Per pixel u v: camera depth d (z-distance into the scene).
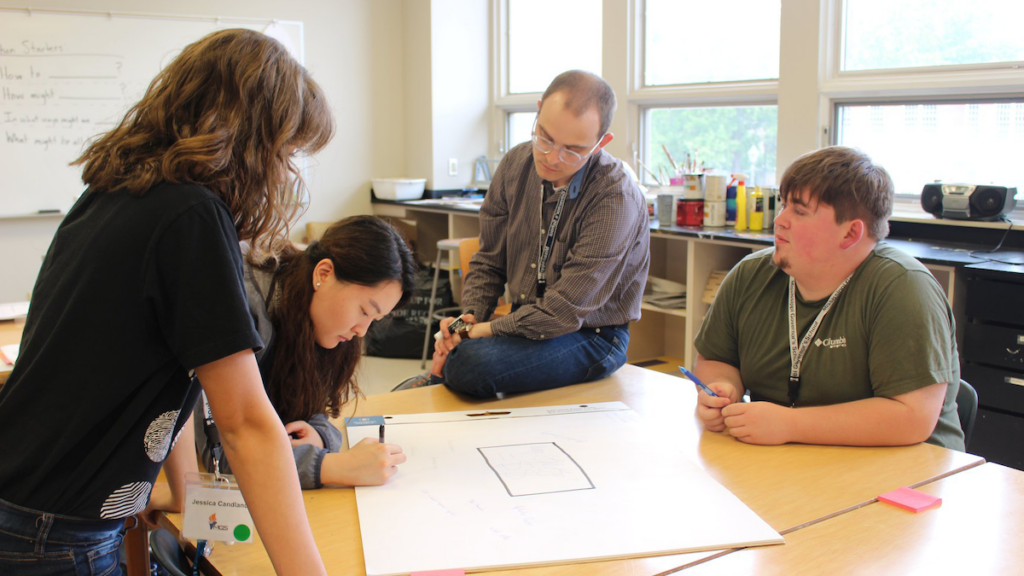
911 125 3.25
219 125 0.83
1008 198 2.80
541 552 0.93
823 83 3.41
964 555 0.94
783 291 1.54
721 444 1.31
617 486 1.12
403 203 5.03
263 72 0.85
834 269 1.42
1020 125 2.93
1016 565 0.92
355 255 1.11
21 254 4.29
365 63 5.28
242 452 0.84
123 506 0.90
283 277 1.16
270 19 4.87
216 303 0.80
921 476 1.17
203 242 0.80
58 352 0.82
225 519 0.95
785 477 1.17
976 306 2.41
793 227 1.40
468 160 5.45
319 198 5.23
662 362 3.92
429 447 1.27
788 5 3.46
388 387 3.98
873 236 1.39
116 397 0.83
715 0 3.91
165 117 0.84
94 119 4.36
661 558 0.93
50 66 4.21
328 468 1.13
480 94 5.41
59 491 0.85
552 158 1.82
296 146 0.93
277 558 0.85
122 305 0.80
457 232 4.75
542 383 1.65
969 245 2.82
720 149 4.02
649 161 4.38
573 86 1.78
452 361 1.62
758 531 0.99
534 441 1.30
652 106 4.30
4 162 4.15
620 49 4.29
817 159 1.38
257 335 0.83
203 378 0.82
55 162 4.28
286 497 0.85
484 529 0.99
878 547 0.96
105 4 4.34
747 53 3.82
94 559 0.90
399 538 0.97
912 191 3.29
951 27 3.07
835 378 1.44
